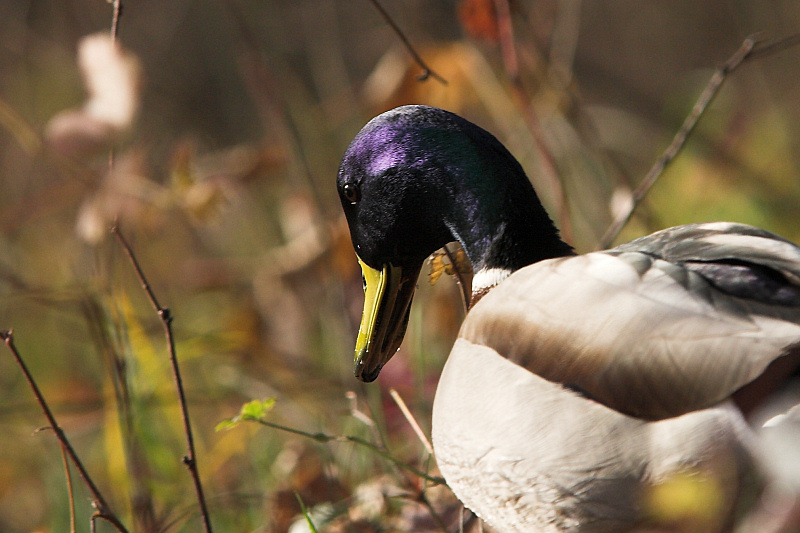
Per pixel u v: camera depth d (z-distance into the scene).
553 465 4.10
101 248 7.33
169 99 13.59
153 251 11.06
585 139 8.98
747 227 4.48
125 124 6.60
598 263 4.16
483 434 4.30
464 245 5.27
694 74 14.70
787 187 10.98
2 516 7.86
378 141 5.34
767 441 3.71
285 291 8.89
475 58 8.68
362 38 15.16
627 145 12.30
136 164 7.02
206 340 8.53
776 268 4.02
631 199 7.33
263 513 6.73
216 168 8.55
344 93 11.06
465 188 5.20
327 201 10.56
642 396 3.87
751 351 3.71
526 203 5.19
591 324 3.99
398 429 7.05
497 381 4.26
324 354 8.87
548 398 4.09
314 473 6.74
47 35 13.40
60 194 9.41
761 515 3.78
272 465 7.21
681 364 3.79
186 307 10.72
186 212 7.32
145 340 7.59
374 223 5.42
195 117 13.52
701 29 16.73
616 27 17.12
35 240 10.79
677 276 4.00
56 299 8.44
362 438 6.85
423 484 6.34
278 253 8.82
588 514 4.12
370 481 6.64
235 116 14.71
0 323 9.84
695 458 3.80
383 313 5.54
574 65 13.83
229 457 7.63
